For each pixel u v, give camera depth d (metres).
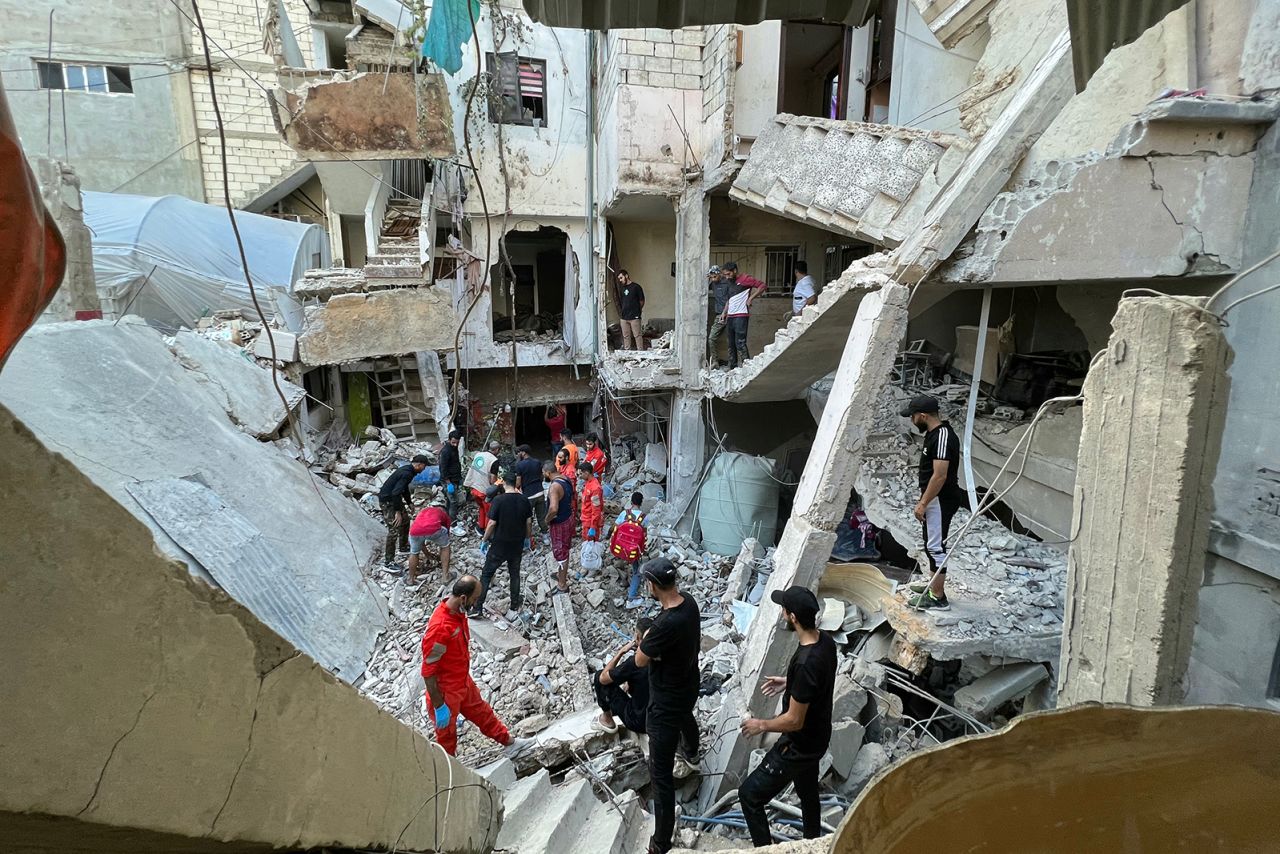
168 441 6.60
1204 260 4.47
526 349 14.07
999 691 5.35
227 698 1.11
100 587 0.88
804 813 3.76
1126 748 1.20
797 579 5.53
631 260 15.09
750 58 9.51
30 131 13.00
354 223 15.81
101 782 0.91
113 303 10.59
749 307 11.15
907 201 6.37
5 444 0.75
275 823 1.24
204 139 14.16
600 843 3.52
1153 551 2.66
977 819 1.11
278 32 8.57
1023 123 5.00
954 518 6.98
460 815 2.23
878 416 8.34
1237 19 4.18
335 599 6.71
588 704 5.98
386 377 12.14
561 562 8.24
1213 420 2.56
